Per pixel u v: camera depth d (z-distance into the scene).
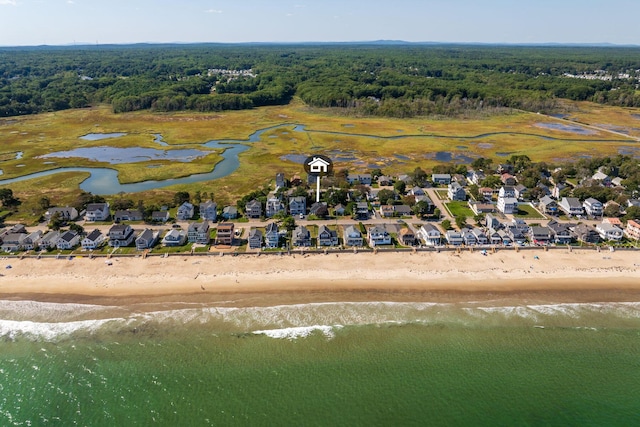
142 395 60.00
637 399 59.94
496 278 88.94
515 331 73.12
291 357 66.88
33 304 79.06
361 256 97.44
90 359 66.19
